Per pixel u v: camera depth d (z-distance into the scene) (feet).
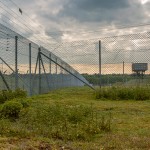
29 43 56.90
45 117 28.60
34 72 61.82
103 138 23.68
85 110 32.73
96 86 65.21
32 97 52.70
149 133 25.35
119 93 51.88
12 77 49.24
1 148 19.69
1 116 30.50
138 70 64.39
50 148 20.52
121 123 30.12
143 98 50.96
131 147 21.09
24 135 23.45
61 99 50.72
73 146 21.12
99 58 63.72
